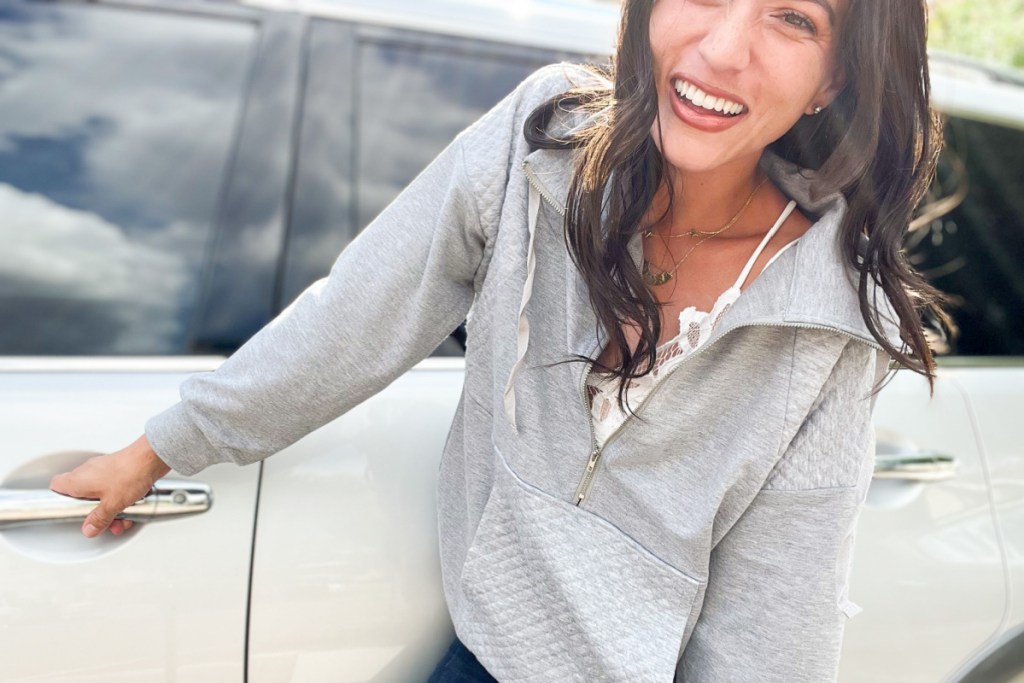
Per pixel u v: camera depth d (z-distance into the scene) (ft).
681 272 3.77
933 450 5.43
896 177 3.41
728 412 3.64
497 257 3.76
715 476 3.62
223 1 5.22
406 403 4.65
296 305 3.98
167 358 4.53
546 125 3.77
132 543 4.09
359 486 4.44
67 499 3.97
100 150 4.78
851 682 5.24
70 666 3.99
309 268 4.87
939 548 5.40
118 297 4.56
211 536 4.18
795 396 3.44
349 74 5.20
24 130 4.72
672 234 3.76
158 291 4.63
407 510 4.51
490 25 5.57
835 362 3.47
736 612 3.79
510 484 3.83
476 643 4.00
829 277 3.38
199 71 5.03
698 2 3.27
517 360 3.65
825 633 3.67
